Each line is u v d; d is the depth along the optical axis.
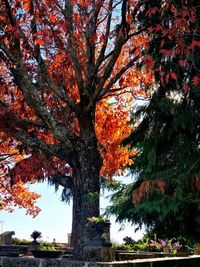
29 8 12.24
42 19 12.41
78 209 12.74
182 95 10.16
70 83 14.44
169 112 10.17
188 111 10.00
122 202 10.84
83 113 13.27
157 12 10.97
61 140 12.99
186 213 10.00
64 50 13.46
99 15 15.52
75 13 13.09
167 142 10.65
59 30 13.19
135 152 17.05
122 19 12.84
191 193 9.46
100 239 10.36
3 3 12.80
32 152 16.17
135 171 11.74
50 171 16.02
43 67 12.91
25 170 16.97
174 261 10.98
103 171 19.09
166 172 9.80
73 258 12.24
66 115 14.74
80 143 13.18
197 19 9.66
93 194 11.85
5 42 13.01
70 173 18.86
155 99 10.56
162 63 10.38
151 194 9.52
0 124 13.65
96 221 10.63
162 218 9.31
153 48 10.76
